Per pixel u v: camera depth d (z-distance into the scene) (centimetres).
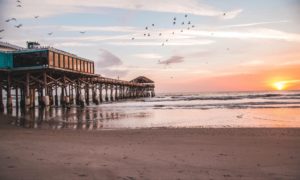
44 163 846
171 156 951
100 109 4391
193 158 921
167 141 1298
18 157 923
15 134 1568
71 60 4528
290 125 2119
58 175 729
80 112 3744
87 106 5306
